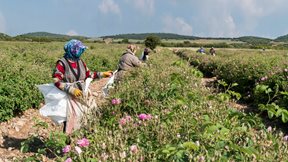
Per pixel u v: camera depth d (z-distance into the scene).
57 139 4.86
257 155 3.42
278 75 11.38
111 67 22.12
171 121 4.50
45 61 18.31
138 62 9.87
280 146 3.73
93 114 5.80
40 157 4.42
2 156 6.29
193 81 8.65
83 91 6.29
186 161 3.42
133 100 6.55
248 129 4.22
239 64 15.92
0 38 75.69
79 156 3.63
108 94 7.58
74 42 6.32
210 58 24.33
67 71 6.30
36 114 9.44
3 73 9.98
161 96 6.46
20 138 7.45
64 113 6.23
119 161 3.44
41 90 6.35
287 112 4.29
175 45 89.38
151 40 46.25
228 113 4.70
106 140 3.90
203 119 4.32
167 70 10.00
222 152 3.57
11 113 8.55
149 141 3.98
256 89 4.81
